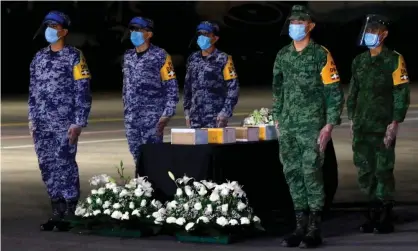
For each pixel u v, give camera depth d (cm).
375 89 1008
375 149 1018
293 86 924
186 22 4491
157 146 1003
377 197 1017
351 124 1035
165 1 4447
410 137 2028
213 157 968
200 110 1149
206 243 930
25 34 4188
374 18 1002
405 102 994
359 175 1028
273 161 1034
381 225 994
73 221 993
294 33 914
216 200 938
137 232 965
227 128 1007
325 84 913
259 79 4338
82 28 4356
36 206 1193
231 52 4409
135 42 1059
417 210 1138
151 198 1002
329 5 4453
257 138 1041
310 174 922
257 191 1015
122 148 1877
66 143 1033
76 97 1028
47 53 1034
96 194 989
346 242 940
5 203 1217
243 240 948
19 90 4009
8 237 978
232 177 984
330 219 1082
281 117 938
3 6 4178
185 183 964
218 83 1141
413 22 4538
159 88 1065
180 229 945
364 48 4328
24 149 1892
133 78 1065
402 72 996
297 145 934
